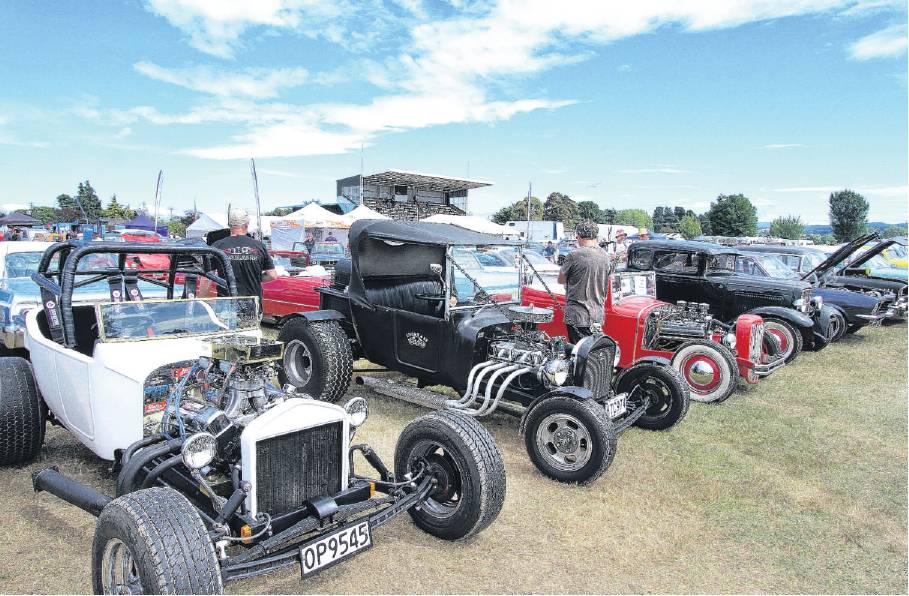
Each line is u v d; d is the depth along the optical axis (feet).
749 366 21.06
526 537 11.29
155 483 9.86
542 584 9.84
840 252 34.68
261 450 8.54
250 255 17.08
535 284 24.48
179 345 11.39
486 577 9.96
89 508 8.77
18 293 18.28
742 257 31.22
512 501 12.76
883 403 20.89
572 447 13.52
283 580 9.68
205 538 7.39
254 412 9.56
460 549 10.75
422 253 18.62
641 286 23.63
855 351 30.17
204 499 9.13
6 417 12.32
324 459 9.32
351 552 8.82
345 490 9.53
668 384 16.97
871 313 32.60
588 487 13.55
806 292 27.45
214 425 9.25
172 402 10.36
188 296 17.04
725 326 22.66
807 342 28.76
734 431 17.67
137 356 10.84
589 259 17.72
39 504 11.65
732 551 11.14
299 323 18.06
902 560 11.01
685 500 13.12
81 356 11.34
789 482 14.25
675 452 15.88
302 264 52.85
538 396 14.70
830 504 13.20
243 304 12.89
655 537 11.51
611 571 10.32
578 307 17.90
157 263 19.99
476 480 10.06
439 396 16.47
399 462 11.16
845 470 15.08
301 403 8.94
